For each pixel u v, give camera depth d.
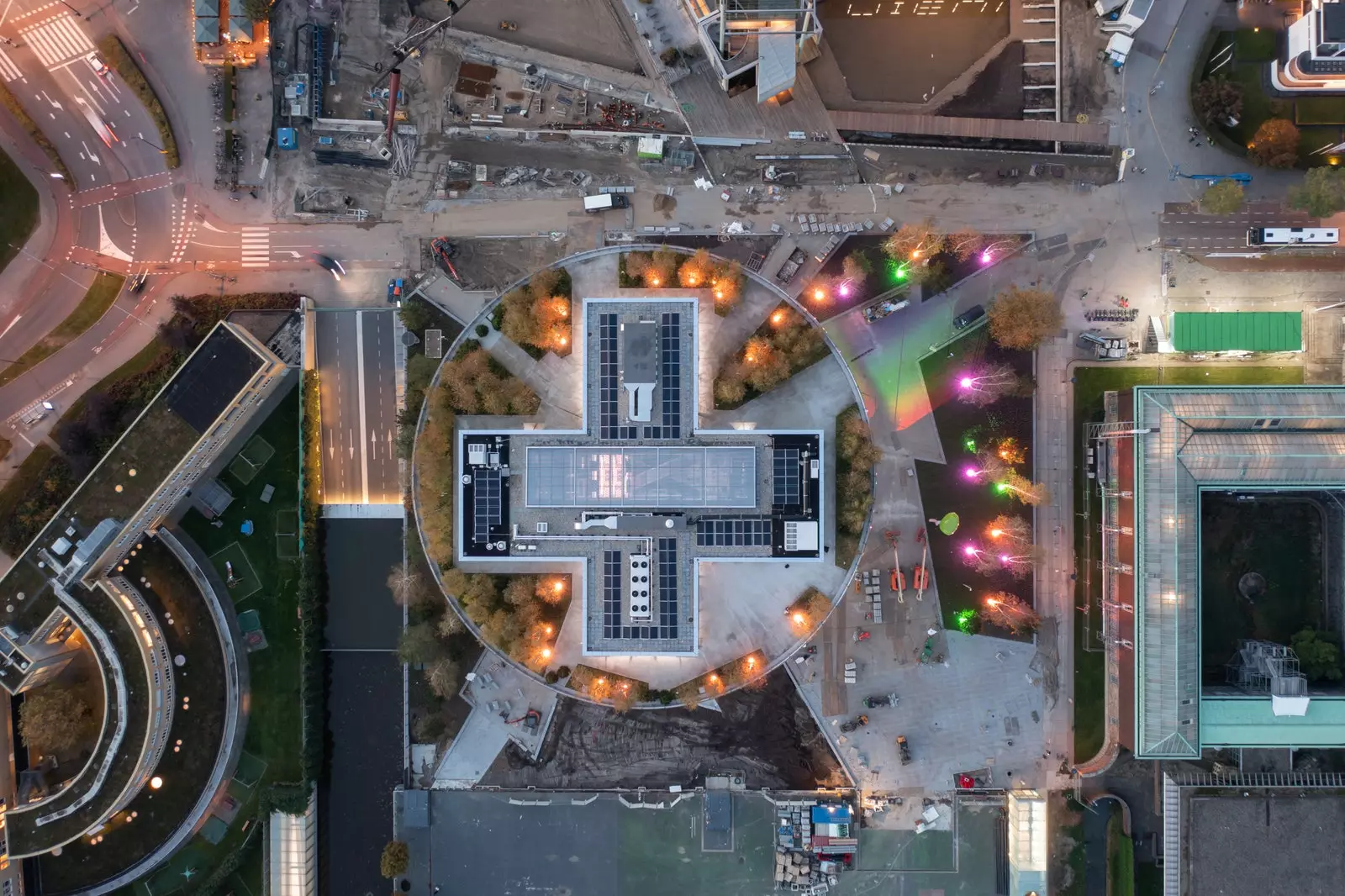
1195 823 81.88
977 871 85.81
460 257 87.62
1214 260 86.19
